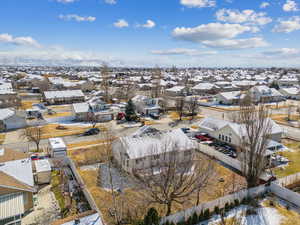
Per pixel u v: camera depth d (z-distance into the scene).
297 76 177.00
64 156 31.92
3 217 17.81
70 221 16.84
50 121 55.69
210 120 44.81
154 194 21.31
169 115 63.22
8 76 158.38
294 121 56.25
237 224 19.00
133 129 49.19
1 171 22.06
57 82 111.44
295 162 32.66
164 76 181.12
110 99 84.31
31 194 21.22
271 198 23.94
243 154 27.48
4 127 48.31
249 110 28.19
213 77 165.62
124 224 19.28
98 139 42.12
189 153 27.19
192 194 23.97
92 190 24.86
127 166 28.48
